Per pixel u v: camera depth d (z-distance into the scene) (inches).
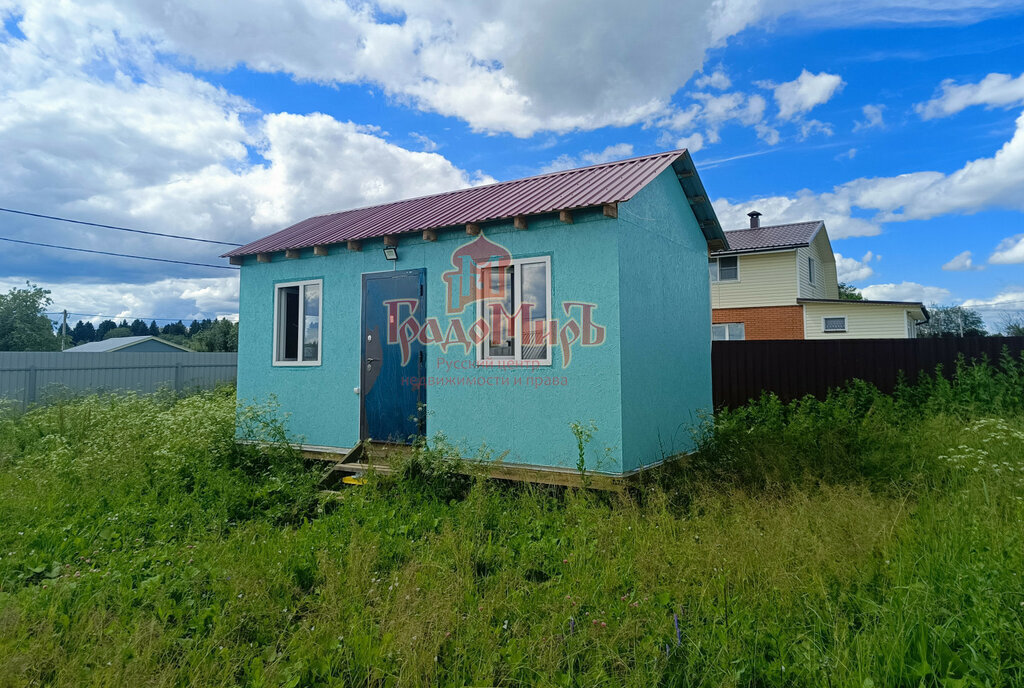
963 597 123.3
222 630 123.4
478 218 256.5
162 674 105.7
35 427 391.9
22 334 1331.2
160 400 539.5
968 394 382.0
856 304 756.0
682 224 315.3
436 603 131.8
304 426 316.5
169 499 234.2
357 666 114.0
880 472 233.6
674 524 186.1
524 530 193.9
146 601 137.4
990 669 100.5
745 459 260.4
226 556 166.1
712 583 139.3
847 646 110.7
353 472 281.3
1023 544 140.3
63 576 155.7
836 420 322.3
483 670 110.3
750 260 824.9
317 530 194.4
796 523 168.1
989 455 233.0
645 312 259.6
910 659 106.7
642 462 245.8
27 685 106.9
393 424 286.5
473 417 263.1
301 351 322.0
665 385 279.9
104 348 1178.0
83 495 236.8
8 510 214.7
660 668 108.8
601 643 116.0
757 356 479.8
